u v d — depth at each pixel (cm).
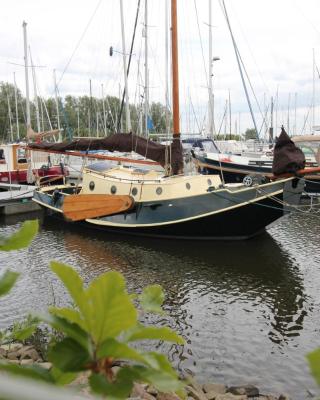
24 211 2095
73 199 1641
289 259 1278
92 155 1744
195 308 923
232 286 1066
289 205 1356
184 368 680
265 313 898
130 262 1267
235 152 2861
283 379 654
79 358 101
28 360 643
